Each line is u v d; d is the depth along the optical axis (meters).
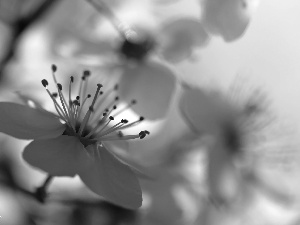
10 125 0.09
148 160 0.12
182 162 0.12
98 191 0.09
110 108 0.12
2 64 0.12
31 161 0.09
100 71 0.12
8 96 0.11
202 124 0.12
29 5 0.12
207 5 0.10
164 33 0.13
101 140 0.10
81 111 0.10
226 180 0.12
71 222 0.12
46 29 0.13
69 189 0.12
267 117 0.13
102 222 0.12
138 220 0.12
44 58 0.13
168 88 0.12
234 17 0.10
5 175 0.12
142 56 0.13
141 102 0.12
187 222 0.12
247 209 0.13
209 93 0.13
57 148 0.10
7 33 0.12
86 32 0.13
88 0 0.12
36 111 0.10
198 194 0.12
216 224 0.12
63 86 0.12
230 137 0.13
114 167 0.10
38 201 0.11
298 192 0.14
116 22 0.13
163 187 0.12
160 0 0.13
